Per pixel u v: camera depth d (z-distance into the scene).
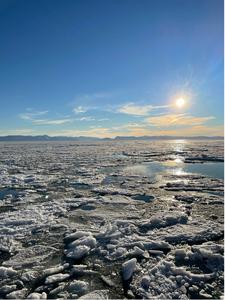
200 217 10.08
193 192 14.31
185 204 11.89
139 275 6.24
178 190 14.88
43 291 5.77
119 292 5.68
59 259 7.11
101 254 7.29
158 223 9.41
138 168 25.02
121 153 45.47
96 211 11.11
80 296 5.58
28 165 28.20
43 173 22.19
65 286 5.91
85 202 12.45
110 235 8.41
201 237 8.15
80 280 6.13
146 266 6.63
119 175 20.62
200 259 6.83
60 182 17.89
